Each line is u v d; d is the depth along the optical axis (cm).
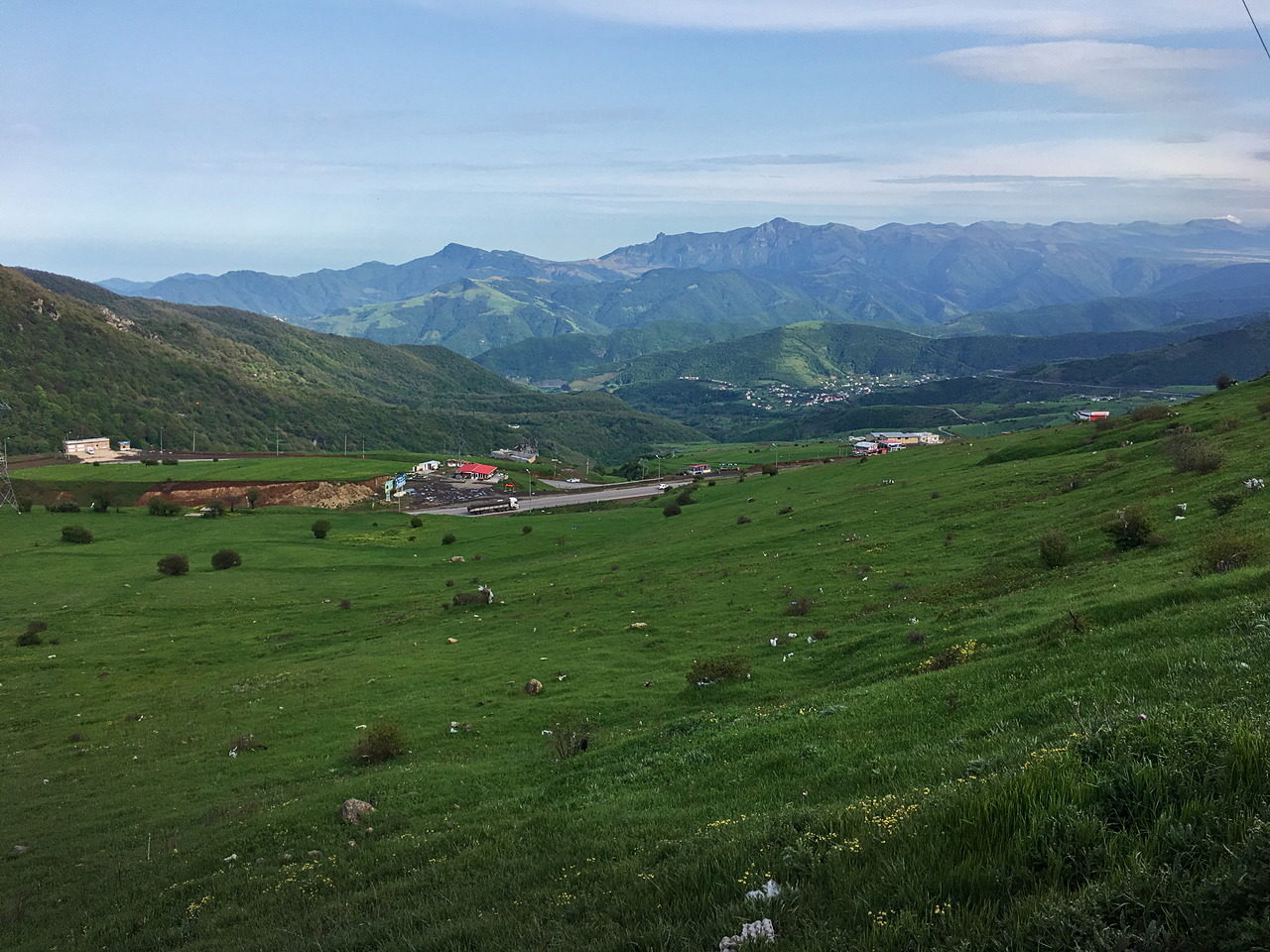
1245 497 3725
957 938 607
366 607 7731
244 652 6375
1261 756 753
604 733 2980
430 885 1404
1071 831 729
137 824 2828
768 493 11869
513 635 5447
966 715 1656
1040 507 5750
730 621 4653
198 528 13200
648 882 964
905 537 5931
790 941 682
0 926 2028
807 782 1482
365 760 3170
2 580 9562
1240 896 551
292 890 1711
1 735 4591
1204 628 1748
